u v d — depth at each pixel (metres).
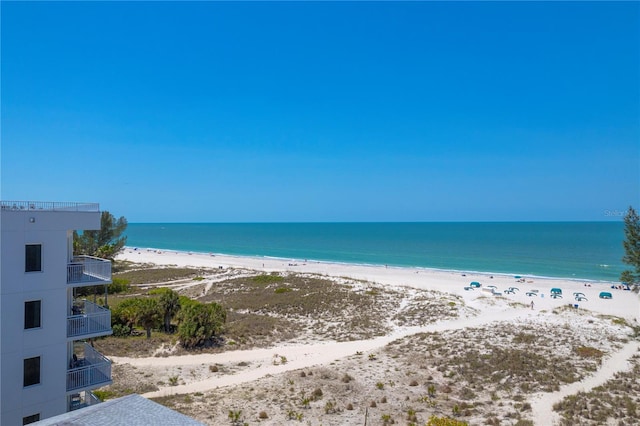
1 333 17.95
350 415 25.33
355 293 66.06
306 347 40.75
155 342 39.75
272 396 28.09
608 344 39.66
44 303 19.17
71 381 20.31
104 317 21.41
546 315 52.72
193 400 27.39
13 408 18.25
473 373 32.38
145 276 87.12
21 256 18.52
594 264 124.06
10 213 18.16
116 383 29.61
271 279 81.12
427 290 71.88
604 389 29.20
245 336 43.28
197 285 78.00
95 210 20.95
